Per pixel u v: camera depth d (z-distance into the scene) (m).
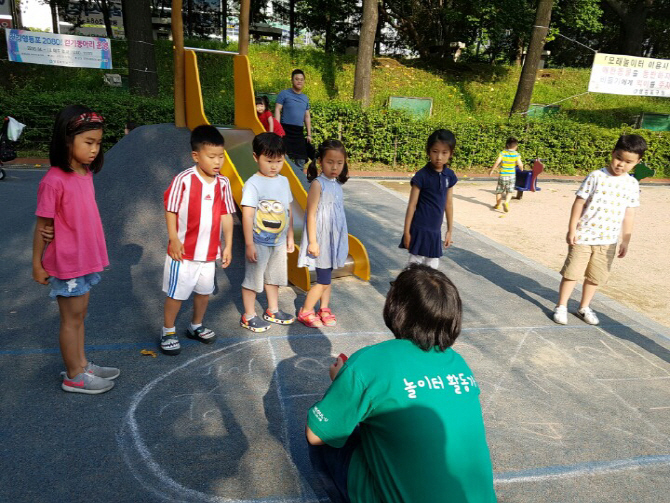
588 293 4.67
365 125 13.80
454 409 1.69
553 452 2.85
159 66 17.75
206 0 23.42
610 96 21.45
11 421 2.75
